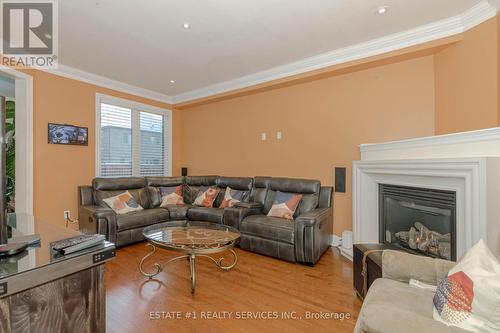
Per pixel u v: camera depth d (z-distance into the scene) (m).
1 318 0.89
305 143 3.83
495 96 2.24
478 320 0.97
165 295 2.11
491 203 1.68
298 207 3.46
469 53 2.45
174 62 3.58
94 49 3.16
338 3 2.28
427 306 1.22
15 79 3.28
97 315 1.18
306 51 3.25
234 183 4.23
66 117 3.75
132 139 4.77
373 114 3.25
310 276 2.51
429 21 2.57
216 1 2.23
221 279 2.42
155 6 2.29
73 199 3.83
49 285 1.02
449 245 2.11
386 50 2.95
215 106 4.96
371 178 2.93
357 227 2.98
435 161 2.03
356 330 1.24
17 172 3.38
